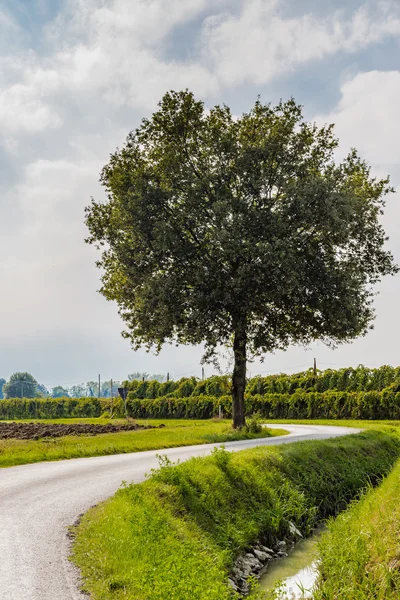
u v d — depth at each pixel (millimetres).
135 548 8992
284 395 59781
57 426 37688
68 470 16719
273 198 31812
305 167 32000
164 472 13602
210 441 27891
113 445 22906
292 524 15172
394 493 14930
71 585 7234
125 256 31781
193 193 30500
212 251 29641
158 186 31516
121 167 33531
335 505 18203
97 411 72688
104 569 7941
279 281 28484
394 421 48156
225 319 30672
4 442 22938
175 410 64750
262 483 16156
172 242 29344
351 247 34562
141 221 30516
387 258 35188
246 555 12438
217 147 31391
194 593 7594
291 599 10109
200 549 10625
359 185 35250
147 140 34125
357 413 53375
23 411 79000
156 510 11383
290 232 29625
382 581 9297
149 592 7312
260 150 30719
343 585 9742
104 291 35750
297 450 20406
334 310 30891
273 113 33469
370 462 23188
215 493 14094
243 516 14016
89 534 9430
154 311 30594
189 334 30359
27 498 12312
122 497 11773
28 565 7863
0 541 8930
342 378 57406
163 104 33000
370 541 11234
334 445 23000
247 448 21734
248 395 62688
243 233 28844
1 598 6648
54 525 9969
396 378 53281
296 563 12812
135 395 72188
